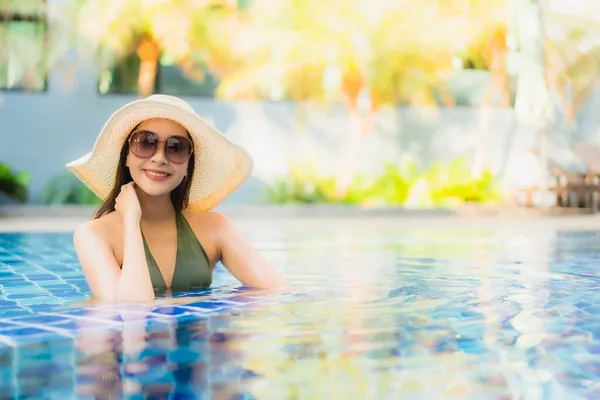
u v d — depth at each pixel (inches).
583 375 68.7
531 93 614.2
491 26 650.8
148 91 615.5
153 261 130.2
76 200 575.2
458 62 669.3
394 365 72.4
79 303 117.1
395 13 644.1
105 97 614.5
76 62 607.2
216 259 142.6
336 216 550.3
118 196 132.1
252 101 641.6
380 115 663.1
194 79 639.8
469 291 134.4
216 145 133.8
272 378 67.1
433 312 108.0
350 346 81.7
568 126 685.9
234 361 74.0
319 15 640.4
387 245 269.6
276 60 640.4
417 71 655.8
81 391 62.5
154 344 82.6
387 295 128.0
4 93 598.5
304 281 152.9
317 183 621.6
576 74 682.8
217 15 631.2
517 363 73.4
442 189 620.7
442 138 669.9
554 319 101.3
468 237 315.9
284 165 644.1
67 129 609.3
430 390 63.4
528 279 156.6
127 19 601.0
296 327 94.3
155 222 135.0
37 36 596.7
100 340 84.8
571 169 680.4
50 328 93.2
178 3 610.5
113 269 124.3
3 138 600.4
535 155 647.1
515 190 618.2
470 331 91.5
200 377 67.3
